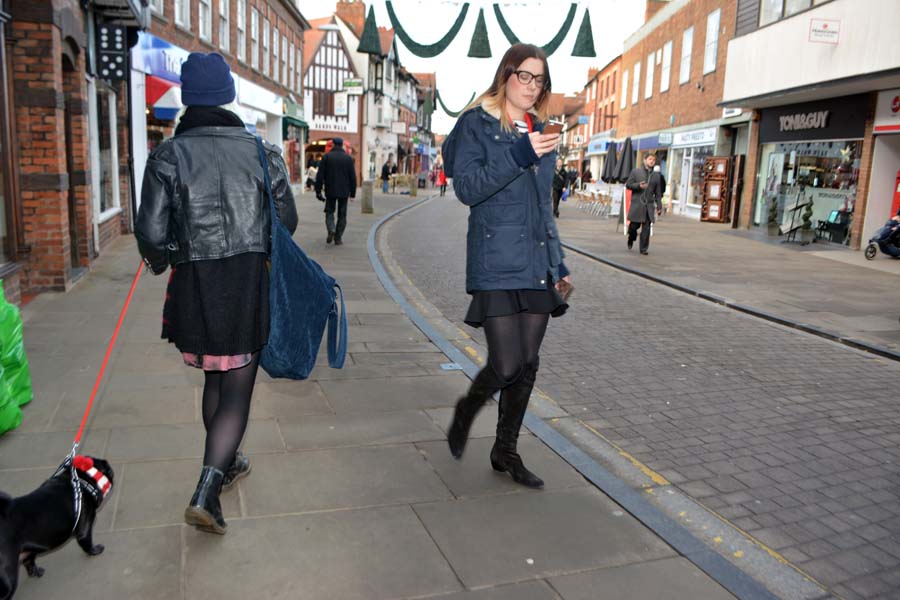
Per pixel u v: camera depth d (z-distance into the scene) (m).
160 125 15.96
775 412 4.81
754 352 6.43
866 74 12.60
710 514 3.34
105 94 11.13
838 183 15.56
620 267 11.56
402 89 58.34
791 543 3.11
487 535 2.97
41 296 7.25
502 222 3.01
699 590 2.65
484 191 2.91
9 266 6.67
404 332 6.49
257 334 2.75
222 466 2.73
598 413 4.67
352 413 4.31
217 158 2.69
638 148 32.88
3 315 3.90
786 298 9.08
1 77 6.70
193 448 3.66
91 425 3.91
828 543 3.12
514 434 3.43
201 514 2.57
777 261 12.77
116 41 10.20
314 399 4.53
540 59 3.00
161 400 4.34
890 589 2.77
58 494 2.37
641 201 13.10
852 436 4.41
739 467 3.90
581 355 6.07
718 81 22.38
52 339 5.63
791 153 17.62
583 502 3.31
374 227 16.52
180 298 2.71
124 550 2.72
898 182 14.07
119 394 4.43
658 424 4.51
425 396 4.70
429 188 52.50
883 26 12.34
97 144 10.10
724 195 21.47
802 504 3.48
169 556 2.69
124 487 3.21
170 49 15.35
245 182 2.71
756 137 19.16
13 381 4.03
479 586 2.60
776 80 15.75
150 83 13.35
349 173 12.53
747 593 2.64
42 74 7.07
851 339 6.89
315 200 26.78
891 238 12.96
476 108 3.09
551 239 3.11
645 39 31.94
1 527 2.10
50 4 7.00
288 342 2.88
